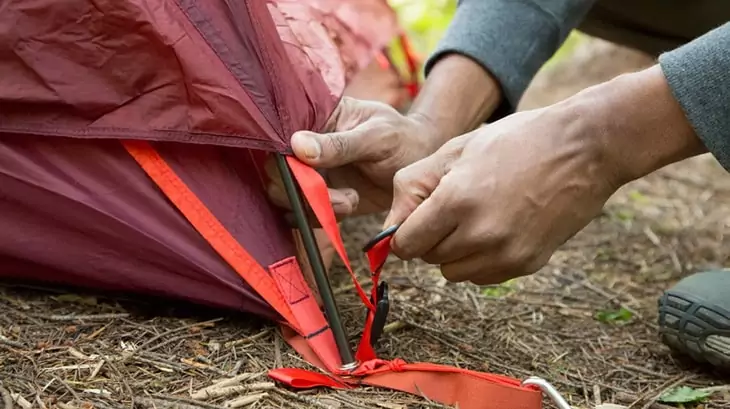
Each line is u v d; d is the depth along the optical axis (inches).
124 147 40.7
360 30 58.5
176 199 40.7
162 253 41.2
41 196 40.8
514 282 56.5
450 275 39.4
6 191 40.9
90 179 41.0
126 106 39.5
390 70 72.1
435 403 36.2
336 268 55.8
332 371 38.3
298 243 44.8
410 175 37.9
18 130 39.9
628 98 34.9
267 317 42.1
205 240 41.1
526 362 43.4
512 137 35.9
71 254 41.9
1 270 43.4
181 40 38.0
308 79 41.8
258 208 42.1
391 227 37.6
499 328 48.0
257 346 40.9
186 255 40.9
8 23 38.0
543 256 38.2
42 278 43.7
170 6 38.1
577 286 56.5
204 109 38.9
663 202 76.7
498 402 34.8
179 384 36.7
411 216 36.6
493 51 50.0
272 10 44.6
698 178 84.4
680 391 40.5
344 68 51.5
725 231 68.8
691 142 35.1
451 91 49.3
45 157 41.0
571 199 36.5
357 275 54.8
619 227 69.3
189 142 39.5
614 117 35.1
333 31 55.5
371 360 38.2
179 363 38.4
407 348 43.3
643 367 44.0
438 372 36.5
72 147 40.9
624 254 63.2
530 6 51.3
